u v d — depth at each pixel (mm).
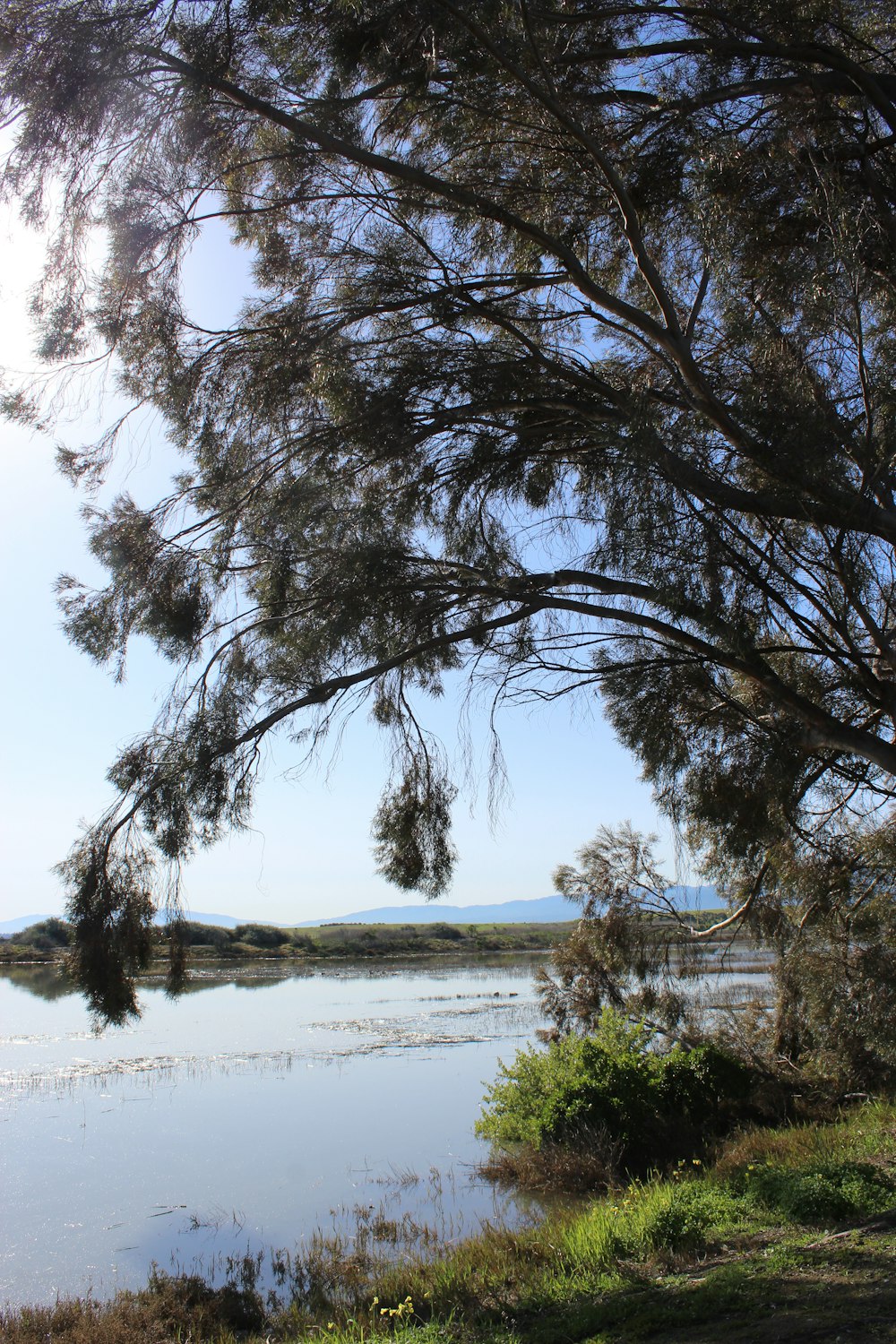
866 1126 11469
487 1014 29547
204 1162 13867
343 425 6488
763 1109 13977
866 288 6160
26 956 50594
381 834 7020
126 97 5504
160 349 6223
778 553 6707
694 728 7605
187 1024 28469
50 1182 12875
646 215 6793
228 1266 9656
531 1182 12695
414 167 6539
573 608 6523
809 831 8164
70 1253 10195
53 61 5305
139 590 6285
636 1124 13633
